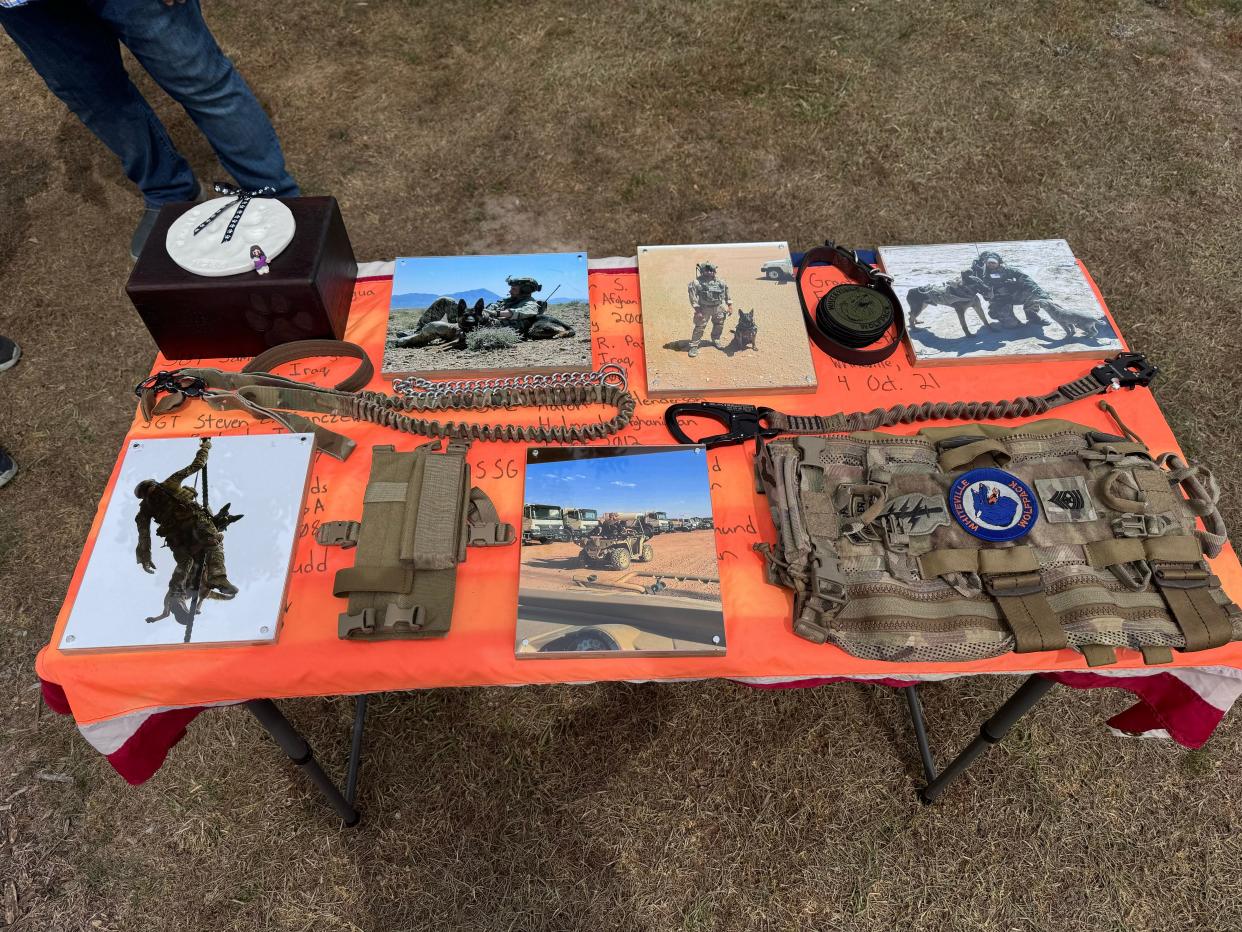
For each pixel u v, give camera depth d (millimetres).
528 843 2275
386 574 1477
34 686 2541
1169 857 2215
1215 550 1531
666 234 3715
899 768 2363
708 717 2463
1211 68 4289
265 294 1778
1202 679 1528
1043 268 2037
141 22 2367
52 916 2174
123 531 1561
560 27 4547
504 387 1848
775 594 1563
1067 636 1414
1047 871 2201
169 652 1475
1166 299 3344
